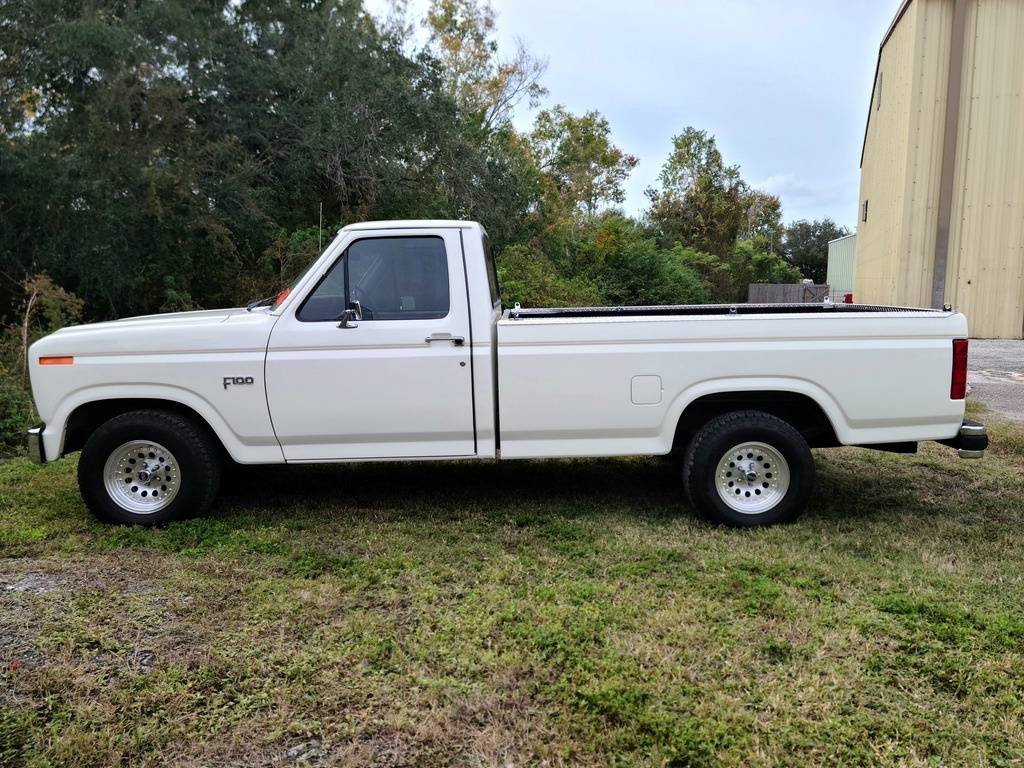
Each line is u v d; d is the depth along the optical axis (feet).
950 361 15.58
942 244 36.68
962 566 13.84
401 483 19.34
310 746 8.80
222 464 17.12
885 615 11.82
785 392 15.84
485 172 57.31
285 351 15.56
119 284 41.45
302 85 49.73
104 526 15.87
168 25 43.62
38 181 39.55
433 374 15.56
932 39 51.98
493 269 19.03
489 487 18.97
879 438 15.70
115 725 9.18
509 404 15.49
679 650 10.68
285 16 54.49
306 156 48.49
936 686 9.97
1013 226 53.47
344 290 15.80
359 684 9.99
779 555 14.21
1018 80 51.93
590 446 15.84
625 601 12.20
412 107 52.16
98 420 16.89
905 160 53.52
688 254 101.04
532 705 9.50
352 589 12.82
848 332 15.46
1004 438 23.21
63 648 10.89
